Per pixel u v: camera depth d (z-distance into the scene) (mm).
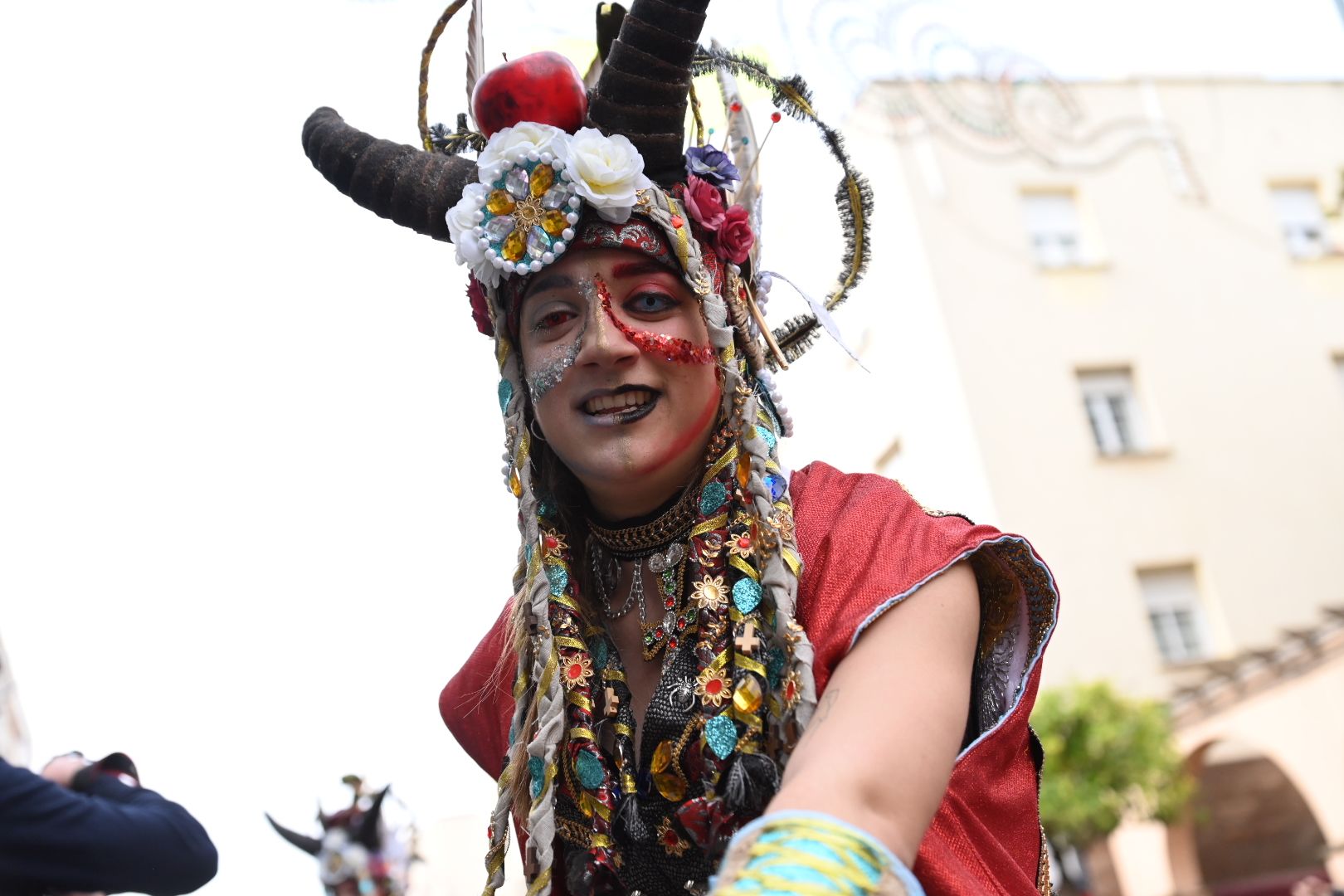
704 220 1878
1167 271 18906
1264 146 19875
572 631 1854
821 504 1772
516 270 1820
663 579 1859
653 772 1748
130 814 2264
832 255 2193
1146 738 15320
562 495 1979
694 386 1820
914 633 1532
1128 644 17109
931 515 1717
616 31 2098
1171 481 17906
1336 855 16109
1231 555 17719
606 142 1800
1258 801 20906
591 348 1783
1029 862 1731
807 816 1229
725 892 1153
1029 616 1732
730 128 2182
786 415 1934
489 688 2168
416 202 1985
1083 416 17906
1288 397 18703
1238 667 16938
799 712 1530
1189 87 19703
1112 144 19125
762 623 1688
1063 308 18328
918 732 1389
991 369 17703
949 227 18188
